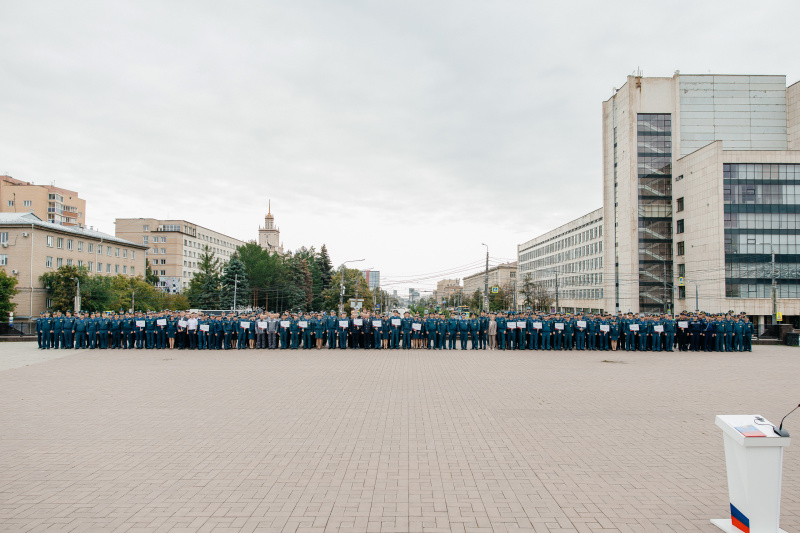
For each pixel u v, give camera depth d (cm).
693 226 6525
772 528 504
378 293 12019
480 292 9900
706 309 6234
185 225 11688
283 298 8012
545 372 1695
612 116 7594
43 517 570
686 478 702
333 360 2011
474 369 1759
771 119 7062
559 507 598
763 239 6038
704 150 6322
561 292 10050
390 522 554
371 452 810
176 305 7225
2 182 10212
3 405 1166
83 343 2458
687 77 7125
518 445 852
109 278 6112
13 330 2988
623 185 7219
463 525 547
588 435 916
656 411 1113
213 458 782
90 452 815
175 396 1268
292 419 1030
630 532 533
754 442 506
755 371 1770
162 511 585
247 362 1942
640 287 6969
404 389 1366
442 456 792
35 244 5778
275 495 633
